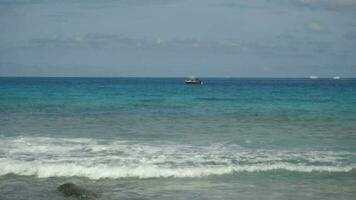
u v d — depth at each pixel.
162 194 12.87
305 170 16.12
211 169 15.90
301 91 86.62
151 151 19.36
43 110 38.06
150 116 34.34
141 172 15.36
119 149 19.73
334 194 13.02
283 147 20.81
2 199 12.13
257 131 26.17
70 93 69.06
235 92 80.94
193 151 19.50
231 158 18.14
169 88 101.94
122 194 12.83
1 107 40.47
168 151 19.42
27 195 12.56
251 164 17.05
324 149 20.39
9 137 22.94
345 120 32.06
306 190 13.48
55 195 12.55
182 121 31.11
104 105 44.75
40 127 27.08
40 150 19.27
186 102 50.88
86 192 12.50
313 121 31.45
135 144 21.16
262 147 20.77
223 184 14.17
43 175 15.05
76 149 19.62
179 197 12.54
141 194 12.85
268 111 39.28
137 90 86.75
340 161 17.78
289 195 12.88
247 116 34.84
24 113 35.31
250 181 14.60
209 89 97.69
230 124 29.56
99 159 17.53
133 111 38.41
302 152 19.61
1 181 14.25
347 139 23.23
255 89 99.12
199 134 24.75
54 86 105.94
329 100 54.75
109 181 14.48
